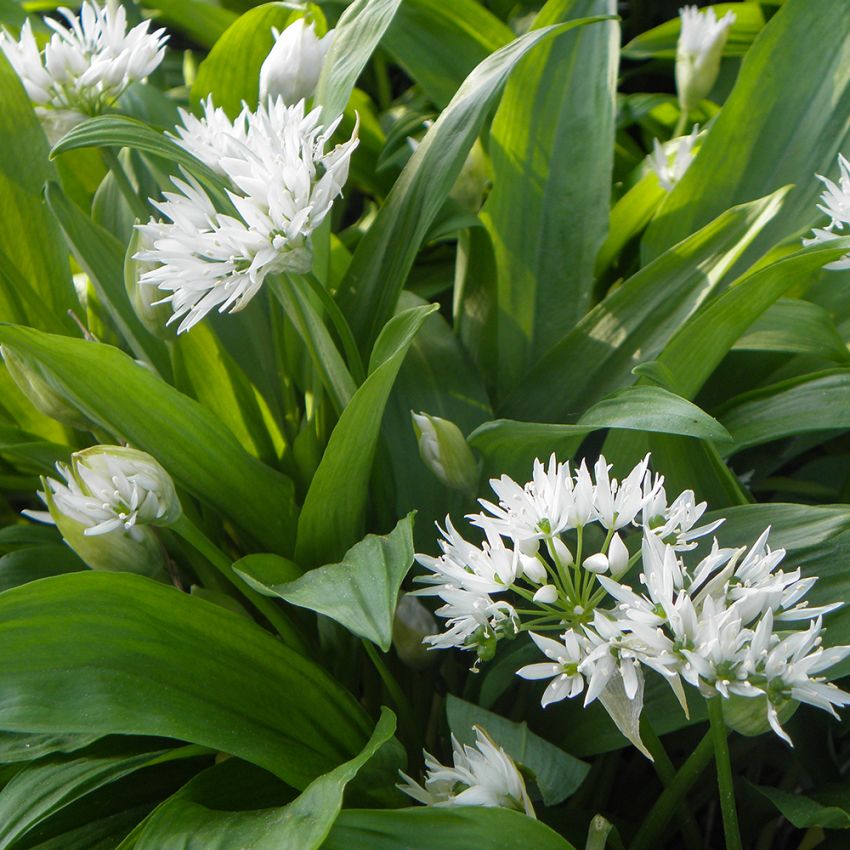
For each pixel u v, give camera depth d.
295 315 0.42
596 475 0.37
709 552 0.40
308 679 0.40
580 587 0.38
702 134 0.49
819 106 0.47
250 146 0.40
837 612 0.39
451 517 0.44
